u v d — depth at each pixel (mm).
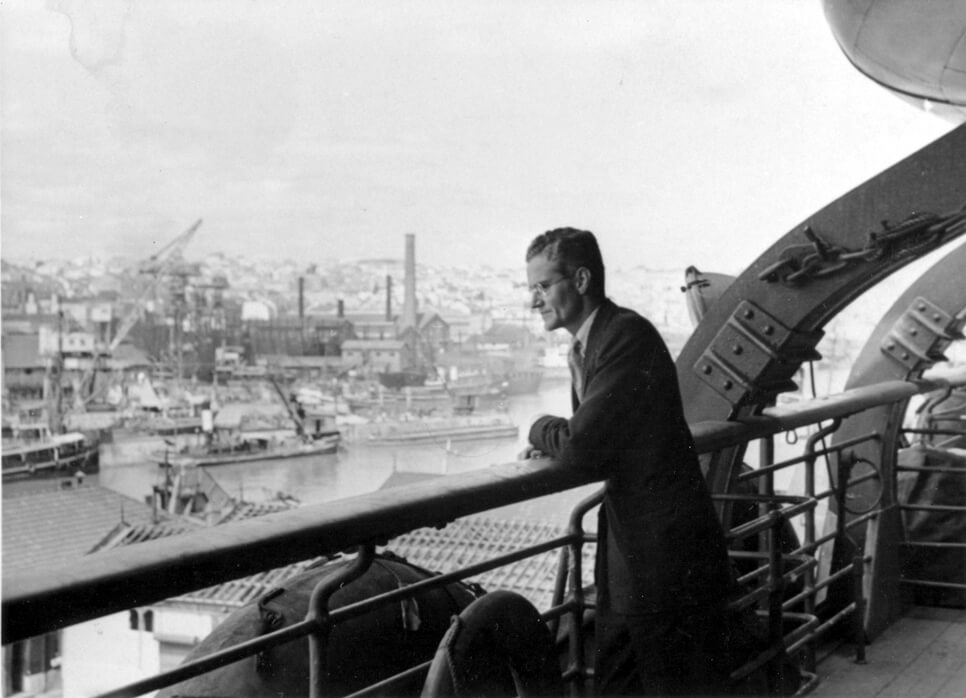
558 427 2629
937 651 4613
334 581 1958
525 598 2295
